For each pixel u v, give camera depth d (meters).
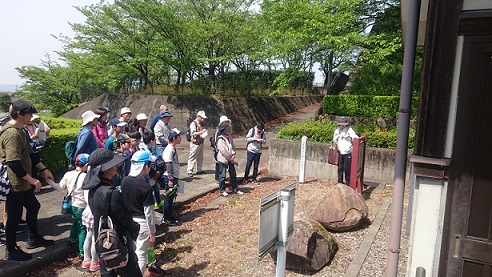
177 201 6.94
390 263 3.15
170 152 5.94
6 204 4.19
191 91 19.47
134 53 17.81
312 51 12.23
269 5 13.52
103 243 3.06
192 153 9.32
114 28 17.59
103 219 3.15
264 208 3.21
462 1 2.53
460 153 2.60
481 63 2.50
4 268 4.02
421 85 2.68
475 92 2.53
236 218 6.43
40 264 4.31
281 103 24.48
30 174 4.38
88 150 5.31
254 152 8.97
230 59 18.44
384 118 12.69
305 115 24.12
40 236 4.69
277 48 13.53
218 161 7.72
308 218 4.83
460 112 2.57
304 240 4.39
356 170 7.21
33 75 21.44
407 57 2.98
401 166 3.06
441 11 2.58
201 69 18.81
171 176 5.93
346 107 13.34
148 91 19.70
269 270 4.50
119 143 5.49
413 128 10.13
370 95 13.42
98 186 3.26
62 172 8.52
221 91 20.03
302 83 29.91
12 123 4.22
